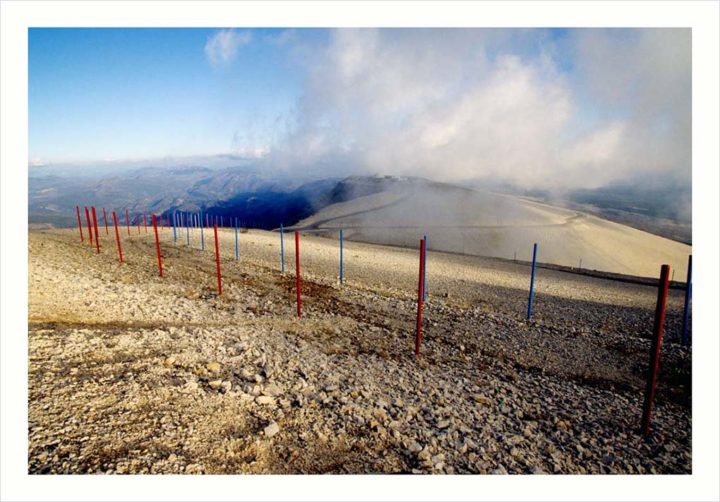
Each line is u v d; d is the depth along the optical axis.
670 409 8.99
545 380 10.30
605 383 10.52
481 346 12.72
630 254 101.62
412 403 7.78
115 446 5.22
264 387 7.44
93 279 14.48
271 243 36.50
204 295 15.22
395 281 24.33
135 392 6.47
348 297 17.91
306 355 9.79
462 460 6.10
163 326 10.41
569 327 16.06
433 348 11.98
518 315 17.95
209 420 6.14
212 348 9.14
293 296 16.88
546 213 132.12
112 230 41.94
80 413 5.73
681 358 12.45
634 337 14.98
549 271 41.38
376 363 10.02
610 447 7.04
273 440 5.96
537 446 6.80
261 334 11.09
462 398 8.38
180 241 33.16
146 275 17.67
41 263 15.50
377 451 6.08
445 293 21.73
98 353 7.76
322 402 7.21
